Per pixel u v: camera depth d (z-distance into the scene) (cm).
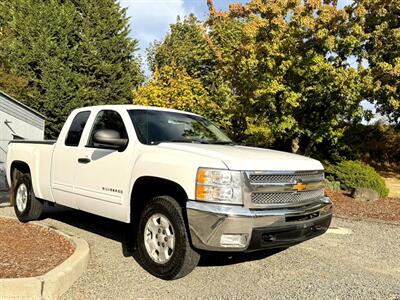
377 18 1208
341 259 602
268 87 1252
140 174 503
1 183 1287
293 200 478
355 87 1194
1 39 2559
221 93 1680
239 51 1319
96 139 535
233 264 552
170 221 471
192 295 440
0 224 676
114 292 439
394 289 482
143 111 591
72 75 2555
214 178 439
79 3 2708
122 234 680
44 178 673
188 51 2286
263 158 479
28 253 502
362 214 1015
